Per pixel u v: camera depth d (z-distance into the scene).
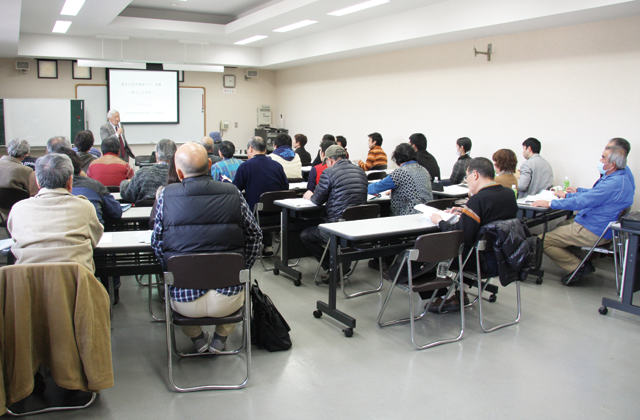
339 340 2.87
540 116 5.42
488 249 2.87
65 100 8.77
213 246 2.22
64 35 8.35
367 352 2.71
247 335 2.30
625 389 2.36
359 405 2.18
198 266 2.12
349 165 3.73
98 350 2.00
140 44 9.04
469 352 2.73
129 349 2.71
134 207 3.51
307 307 3.40
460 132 6.45
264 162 4.35
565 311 3.38
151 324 3.07
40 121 8.63
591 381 2.43
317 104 9.59
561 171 5.25
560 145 5.24
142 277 4.07
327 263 3.90
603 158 3.71
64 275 1.91
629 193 3.66
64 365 1.92
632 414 2.14
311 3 5.83
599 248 3.80
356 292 3.73
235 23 7.82
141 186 3.56
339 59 8.73
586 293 3.77
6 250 2.18
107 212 2.92
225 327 2.58
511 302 3.56
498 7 5.03
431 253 2.64
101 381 2.02
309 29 7.68
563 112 5.18
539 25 5.09
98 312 2.00
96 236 2.23
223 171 4.83
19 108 8.45
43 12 6.35
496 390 2.33
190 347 2.74
